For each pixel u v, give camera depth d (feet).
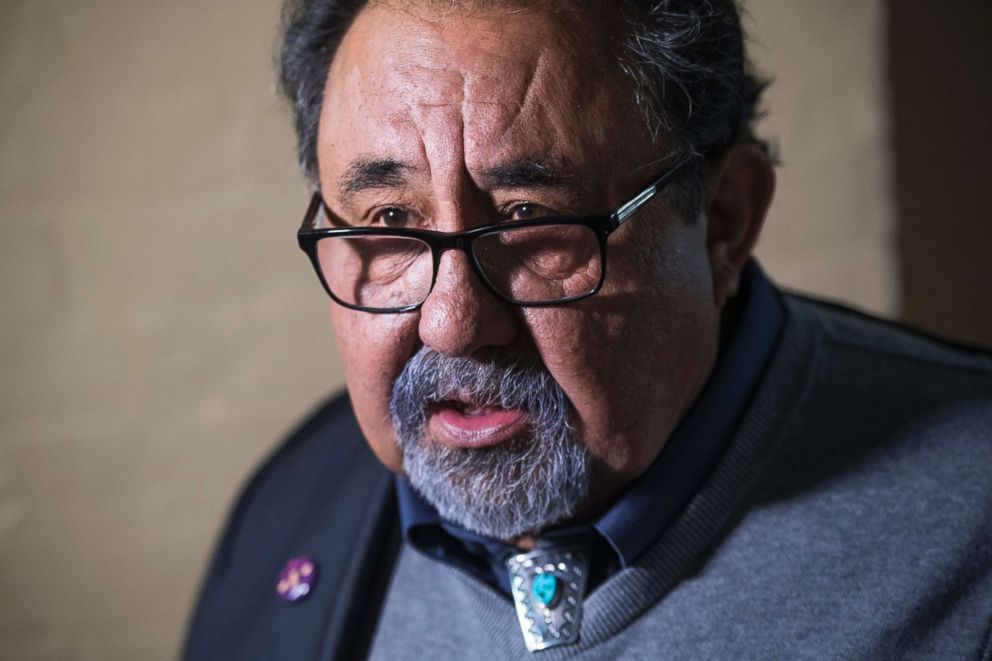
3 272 4.92
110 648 5.14
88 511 5.07
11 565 5.08
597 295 2.27
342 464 3.53
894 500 2.55
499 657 2.64
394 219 2.37
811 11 4.47
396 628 2.91
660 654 2.49
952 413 2.73
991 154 4.64
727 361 2.70
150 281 4.92
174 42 4.77
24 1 4.73
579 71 2.22
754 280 2.89
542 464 2.36
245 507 3.77
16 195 4.86
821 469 2.66
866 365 2.93
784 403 2.76
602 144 2.24
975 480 2.54
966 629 2.32
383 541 3.15
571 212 2.25
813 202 4.57
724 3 2.53
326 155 2.45
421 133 2.20
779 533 2.56
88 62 4.78
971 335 4.75
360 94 2.31
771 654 2.39
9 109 4.80
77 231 4.88
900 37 4.50
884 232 4.54
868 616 2.37
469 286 2.21
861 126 4.50
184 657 3.55
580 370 2.29
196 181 4.85
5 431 5.01
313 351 4.96
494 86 2.17
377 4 2.36
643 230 2.32
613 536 2.51
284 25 2.96
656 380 2.41
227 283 4.92
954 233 4.68
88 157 4.84
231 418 5.00
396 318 2.36
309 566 3.22
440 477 2.43
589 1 2.27
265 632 3.21
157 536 5.08
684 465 2.59
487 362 2.29
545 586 2.60
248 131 4.81
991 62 4.59
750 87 2.84
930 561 2.41
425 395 2.36
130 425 5.01
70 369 4.98
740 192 2.68
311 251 2.43
